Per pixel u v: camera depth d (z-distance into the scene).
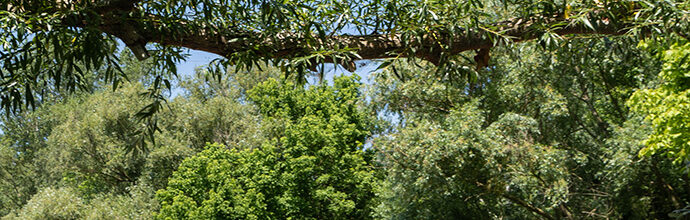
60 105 29.97
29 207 23.83
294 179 20.95
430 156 13.86
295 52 2.91
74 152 24.88
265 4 2.64
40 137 32.47
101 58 2.55
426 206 15.73
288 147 22.00
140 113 2.89
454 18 3.13
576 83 15.82
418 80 16.31
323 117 23.98
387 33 3.11
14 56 2.57
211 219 19.83
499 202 15.73
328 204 22.14
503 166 14.13
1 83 2.63
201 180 21.19
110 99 25.61
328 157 21.89
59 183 29.75
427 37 3.13
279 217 21.16
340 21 2.98
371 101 17.78
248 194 20.20
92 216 22.09
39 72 2.71
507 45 3.21
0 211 32.56
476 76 3.24
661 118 8.55
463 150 13.99
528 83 15.51
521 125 14.43
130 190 24.14
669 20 3.46
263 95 25.41
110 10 2.53
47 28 2.50
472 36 3.17
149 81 25.70
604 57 13.55
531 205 15.74
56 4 2.54
